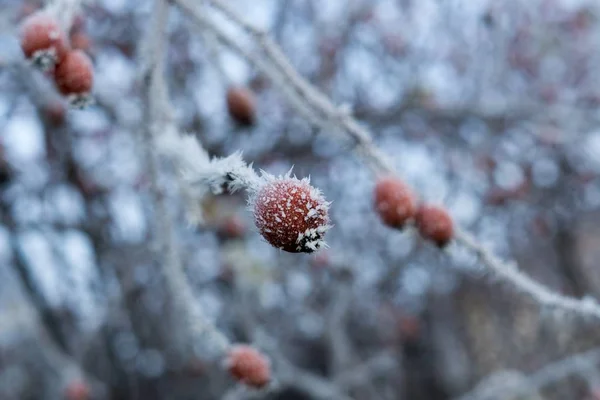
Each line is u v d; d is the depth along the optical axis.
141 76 1.49
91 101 1.36
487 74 4.60
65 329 3.72
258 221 0.82
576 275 5.39
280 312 4.31
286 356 4.47
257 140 3.87
